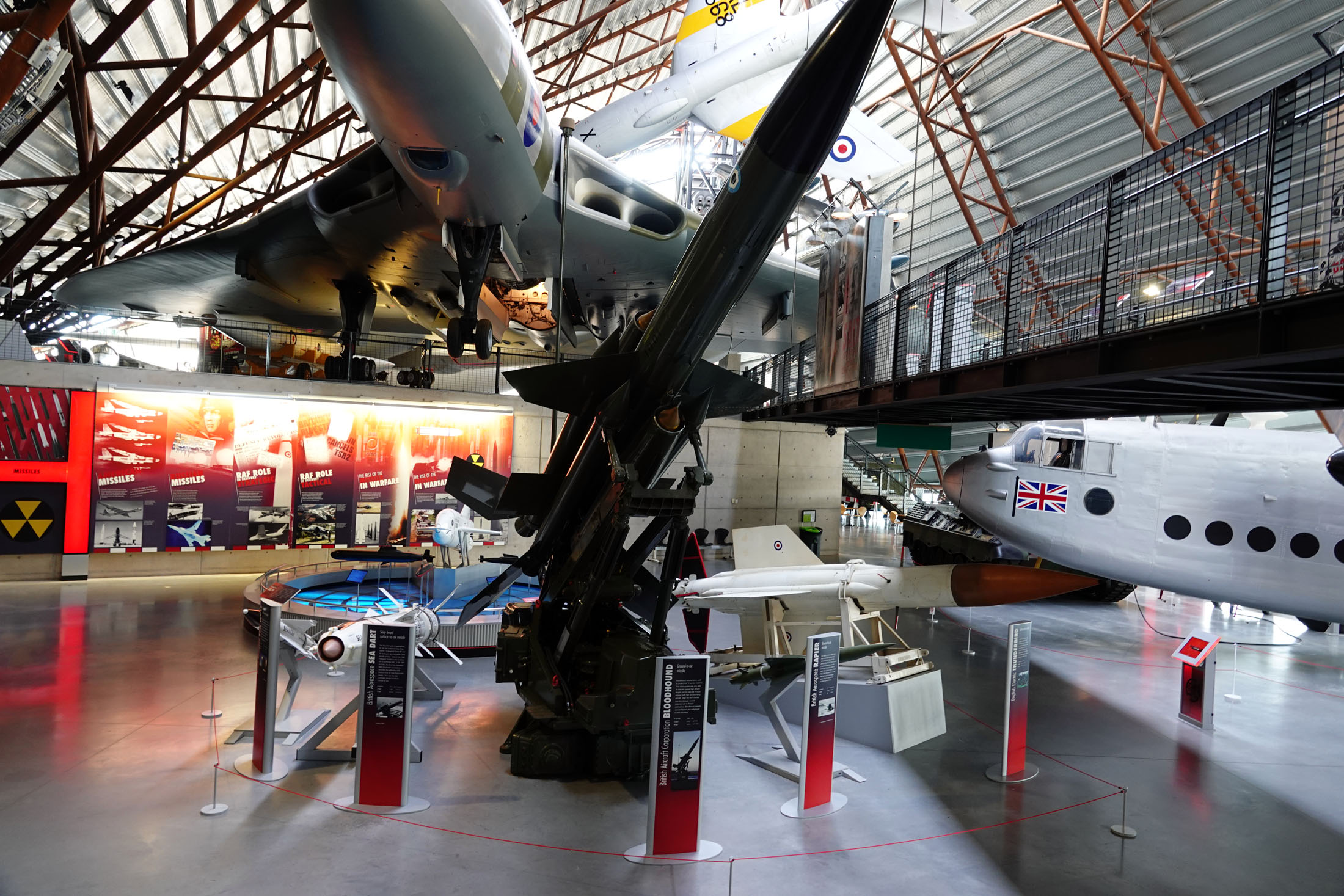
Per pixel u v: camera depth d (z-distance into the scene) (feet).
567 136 22.27
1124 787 19.07
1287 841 16.34
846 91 12.81
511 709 23.52
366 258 45.03
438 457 50.67
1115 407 28.78
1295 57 49.88
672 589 19.13
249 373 53.78
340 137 89.92
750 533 26.89
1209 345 15.80
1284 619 41.91
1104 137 63.98
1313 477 29.71
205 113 67.26
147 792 16.85
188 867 13.73
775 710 19.88
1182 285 18.16
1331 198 13.50
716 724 23.00
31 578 42.01
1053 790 18.67
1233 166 16.03
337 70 24.36
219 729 20.71
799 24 55.21
